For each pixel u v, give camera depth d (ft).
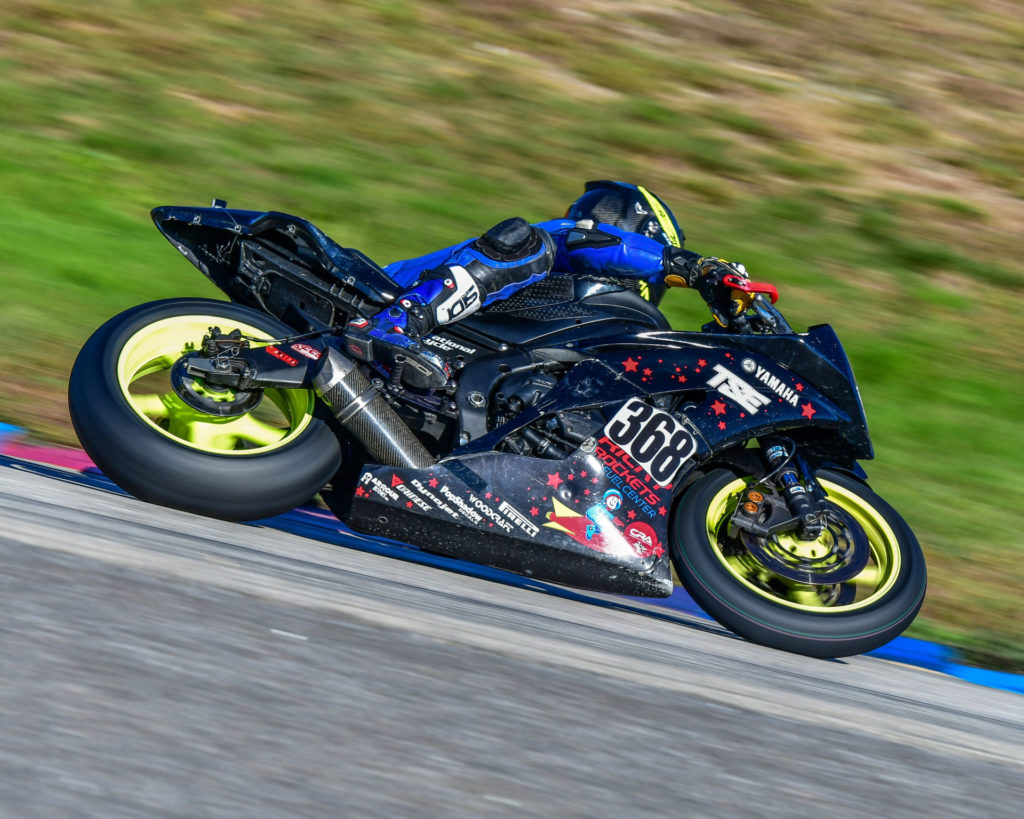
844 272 62.23
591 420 27.09
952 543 37.55
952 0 113.39
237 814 12.25
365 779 13.58
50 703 13.57
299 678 15.94
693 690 19.61
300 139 65.21
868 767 17.71
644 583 26.30
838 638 26.45
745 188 70.54
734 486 28.07
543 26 89.71
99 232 50.34
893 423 46.73
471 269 27.66
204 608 17.66
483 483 26.03
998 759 19.81
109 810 11.80
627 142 73.36
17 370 37.17
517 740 15.61
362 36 82.07
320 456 26.03
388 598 21.27
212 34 78.28
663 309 51.70
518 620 22.61
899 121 85.61
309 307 28.96
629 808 14.33
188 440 27.86
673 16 96.48
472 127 71.36
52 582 17.15
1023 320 60.90
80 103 64.64
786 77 89.35
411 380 26.99
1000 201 75.92
